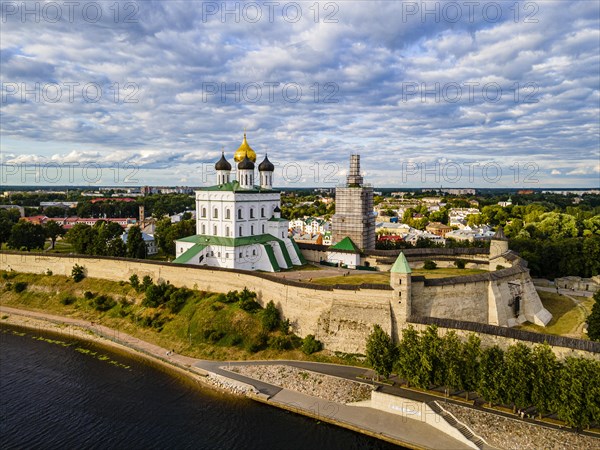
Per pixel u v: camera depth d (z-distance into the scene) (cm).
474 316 8438
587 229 17475
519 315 8969
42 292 11938
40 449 5869
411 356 6612
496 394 5947
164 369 8162
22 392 7388
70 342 9488
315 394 7000
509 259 9800
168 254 15775
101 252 13675
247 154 13175
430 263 11506
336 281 10062
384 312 7756
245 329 8781
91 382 7706
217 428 6316
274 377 7531
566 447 5394
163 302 10200
